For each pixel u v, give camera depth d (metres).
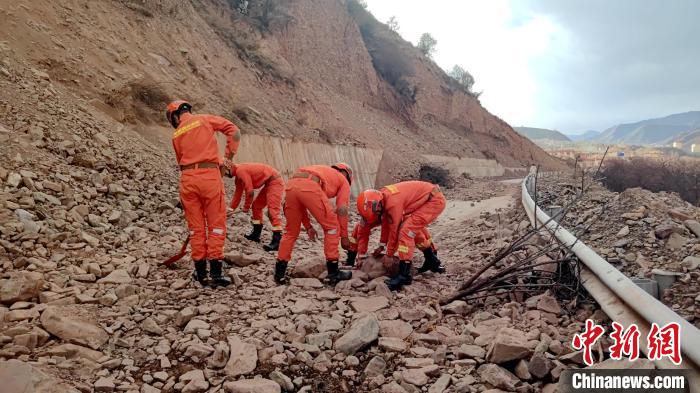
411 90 37.00
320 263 5.75
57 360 3.06
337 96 28.56
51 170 6.07
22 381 2.49
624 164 21.86
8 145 5.90
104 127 8.33
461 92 43.41
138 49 11.87
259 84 18.36
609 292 4.07
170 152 9.80
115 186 6.67
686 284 4.33
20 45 8.30
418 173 25.19
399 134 31.33
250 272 5.62
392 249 5.98
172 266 5.29
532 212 9.16
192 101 11.98
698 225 5.95
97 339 3.41
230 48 18.44
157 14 14.24
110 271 4.68
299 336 3.80
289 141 15.19
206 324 3.89
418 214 5.61
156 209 7.09
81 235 5.16
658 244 5.78
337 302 4.75
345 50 32.03
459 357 3.49
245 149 12.43
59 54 8.97
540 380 3.11
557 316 4.23
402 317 4.40
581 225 7.57
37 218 5.00
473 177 33.53
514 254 6.24
